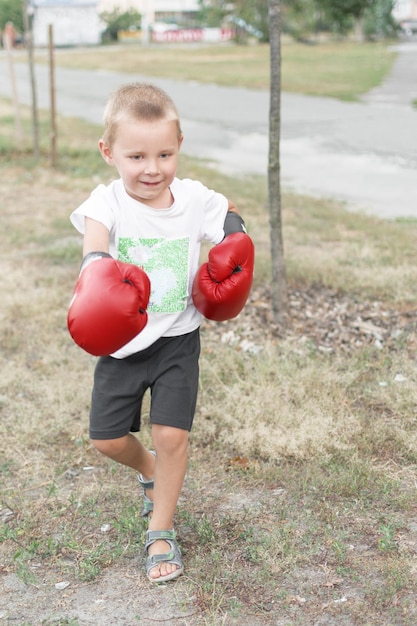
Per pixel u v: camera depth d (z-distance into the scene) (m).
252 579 2.83
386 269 6.09
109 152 2.75
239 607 2.69
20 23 55.53
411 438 3.70
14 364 4.79
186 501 3.35
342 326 5.13
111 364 2.88
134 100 2.62
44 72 31.03
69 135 14.60
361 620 2.60
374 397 4.15
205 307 2.90
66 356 4.86
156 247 2.79
